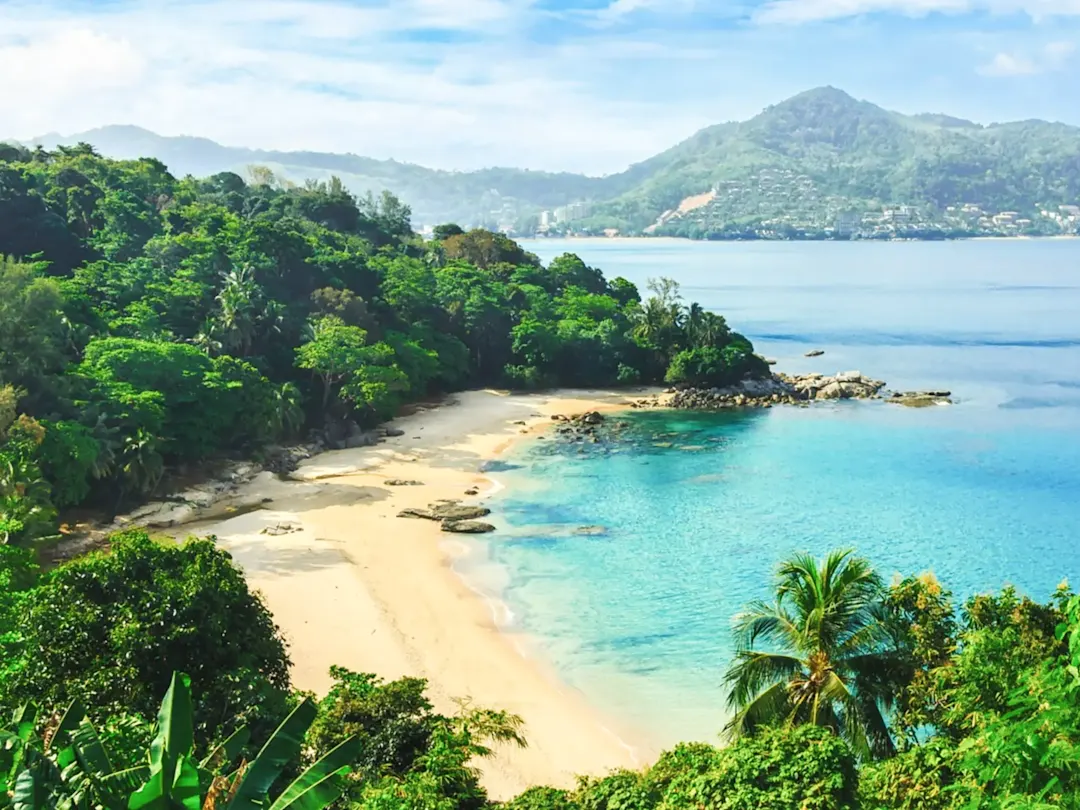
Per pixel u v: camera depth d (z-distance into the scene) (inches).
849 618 1198.3
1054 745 624.7
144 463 2768.2
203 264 4340.6
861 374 5551.2
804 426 4237.2
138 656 1210.0
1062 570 2431.1
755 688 1250.6
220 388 3230.8
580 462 3565.5
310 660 1851.6
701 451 3750.0
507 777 1499.8
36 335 2896.2
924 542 2650.1
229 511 2869.1
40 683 1192.8
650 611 2161.7
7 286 2871.6
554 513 2910.9
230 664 1280.8
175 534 2615.7
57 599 1283.2
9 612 1444.4
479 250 6983.3
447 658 1902.1
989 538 2682.1
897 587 1236.5
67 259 4237.2
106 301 3821.4
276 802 578.9
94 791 583.2
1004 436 3969.0
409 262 5743.1
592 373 5344.5
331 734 1127.6
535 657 1925.4
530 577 2363.4
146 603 1261.1
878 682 1187.9
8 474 2214.6
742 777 882.1
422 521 2795.3
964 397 4899.1
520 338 5241.1
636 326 5693.9
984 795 707.4
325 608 2105.1
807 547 2600.9
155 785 540.4
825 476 3356.3
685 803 895.7
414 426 4141.2
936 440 3909.9
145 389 3085.6
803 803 839.1
